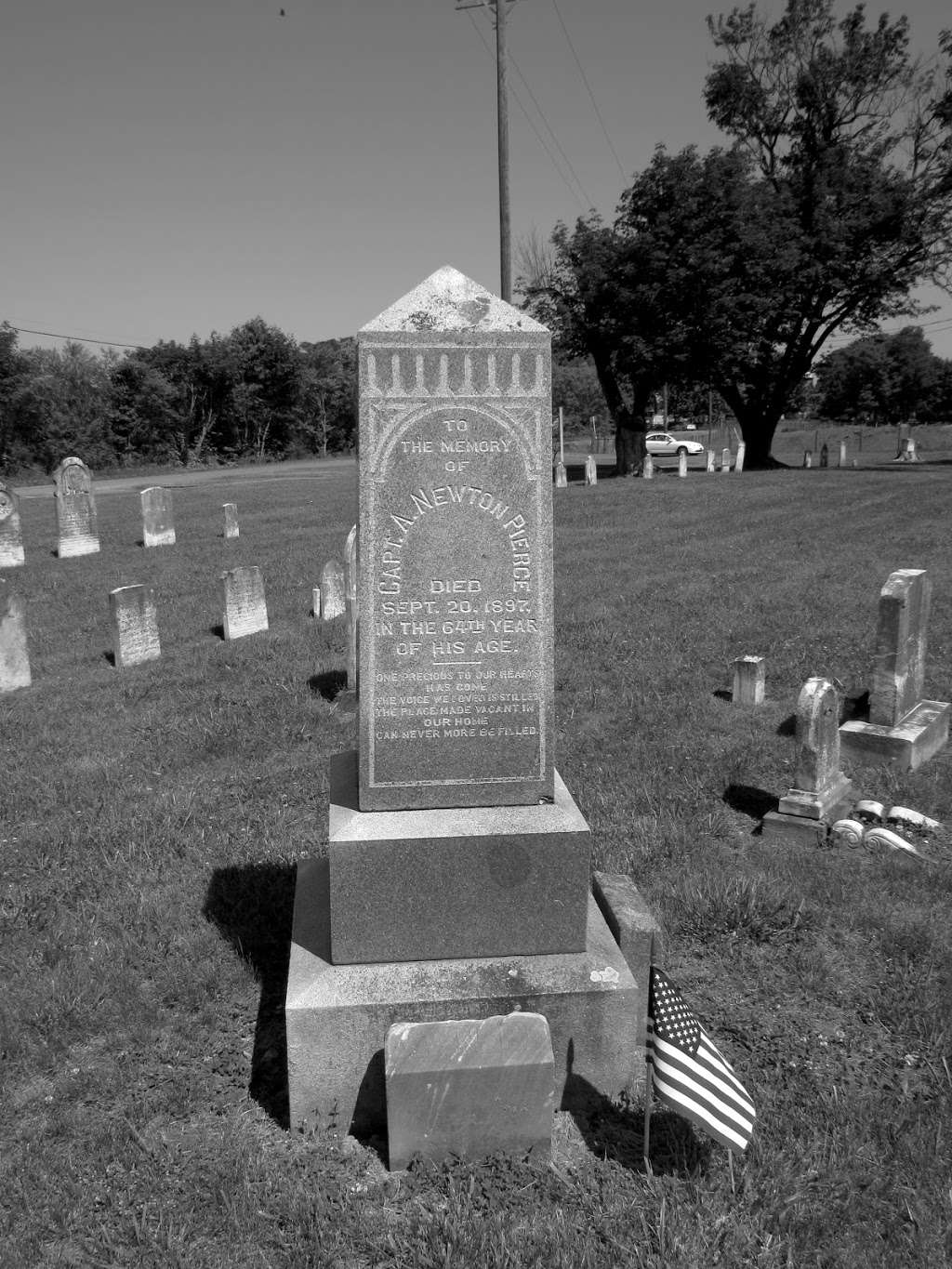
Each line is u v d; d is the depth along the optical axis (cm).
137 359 3816
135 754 471
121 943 294
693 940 302
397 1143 215
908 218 2147
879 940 297
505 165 1612
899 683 449
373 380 237
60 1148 219
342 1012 228
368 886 238
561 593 837
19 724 520
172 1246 192
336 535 1228
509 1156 217
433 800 251
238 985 277
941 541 1088
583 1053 237
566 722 507
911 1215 197
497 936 244
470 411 239
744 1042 255
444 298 240
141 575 980
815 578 884
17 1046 250
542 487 243
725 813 397
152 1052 251
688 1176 210
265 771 447
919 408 4891
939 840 371
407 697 248
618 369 2184
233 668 624
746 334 2142
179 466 3578
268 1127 228
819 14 2186
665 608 768
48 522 1505
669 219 2080
